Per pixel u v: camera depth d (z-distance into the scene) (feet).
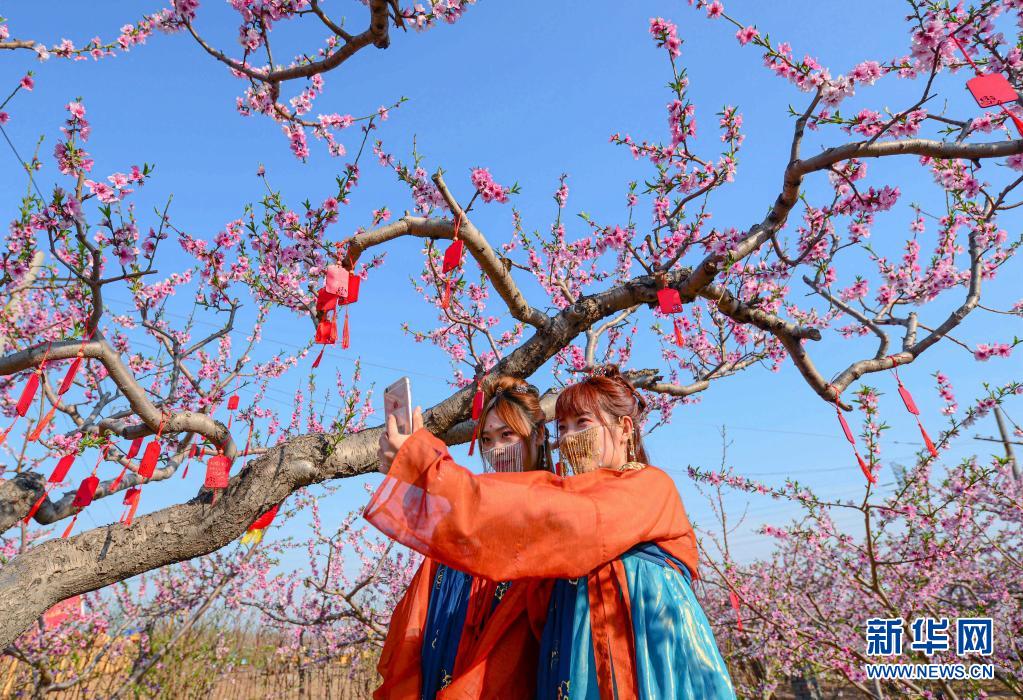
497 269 11.21
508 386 5.08
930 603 22.07
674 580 3.73
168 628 28.58
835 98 11.21
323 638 36.68
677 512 3.95
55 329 16.21
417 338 21.65
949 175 13.69
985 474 17.72
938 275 15.11
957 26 10.21
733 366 17.24
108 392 14.96
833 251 13.66
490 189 11.71
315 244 12.28
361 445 10.71
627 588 3.63
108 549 9.46
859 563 21.95
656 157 13.67
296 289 13.41
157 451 10.70
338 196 12.29
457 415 11.57
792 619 23.79
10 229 11.28
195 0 11.01
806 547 24.56
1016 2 10.43
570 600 3.73
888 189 11.91
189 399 18.86
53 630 22.77
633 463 4.22
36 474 11.12
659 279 12.57
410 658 4.22
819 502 19.45
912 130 11.00
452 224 10.92
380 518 3.20
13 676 23.36
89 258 11.11
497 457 4.86
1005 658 20.94
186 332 20.83
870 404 15.71
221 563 26.96
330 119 14.35
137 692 24.34
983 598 23.13
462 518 3.20
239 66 11.23
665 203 13.58
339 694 44.16
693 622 3.65
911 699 20.61
